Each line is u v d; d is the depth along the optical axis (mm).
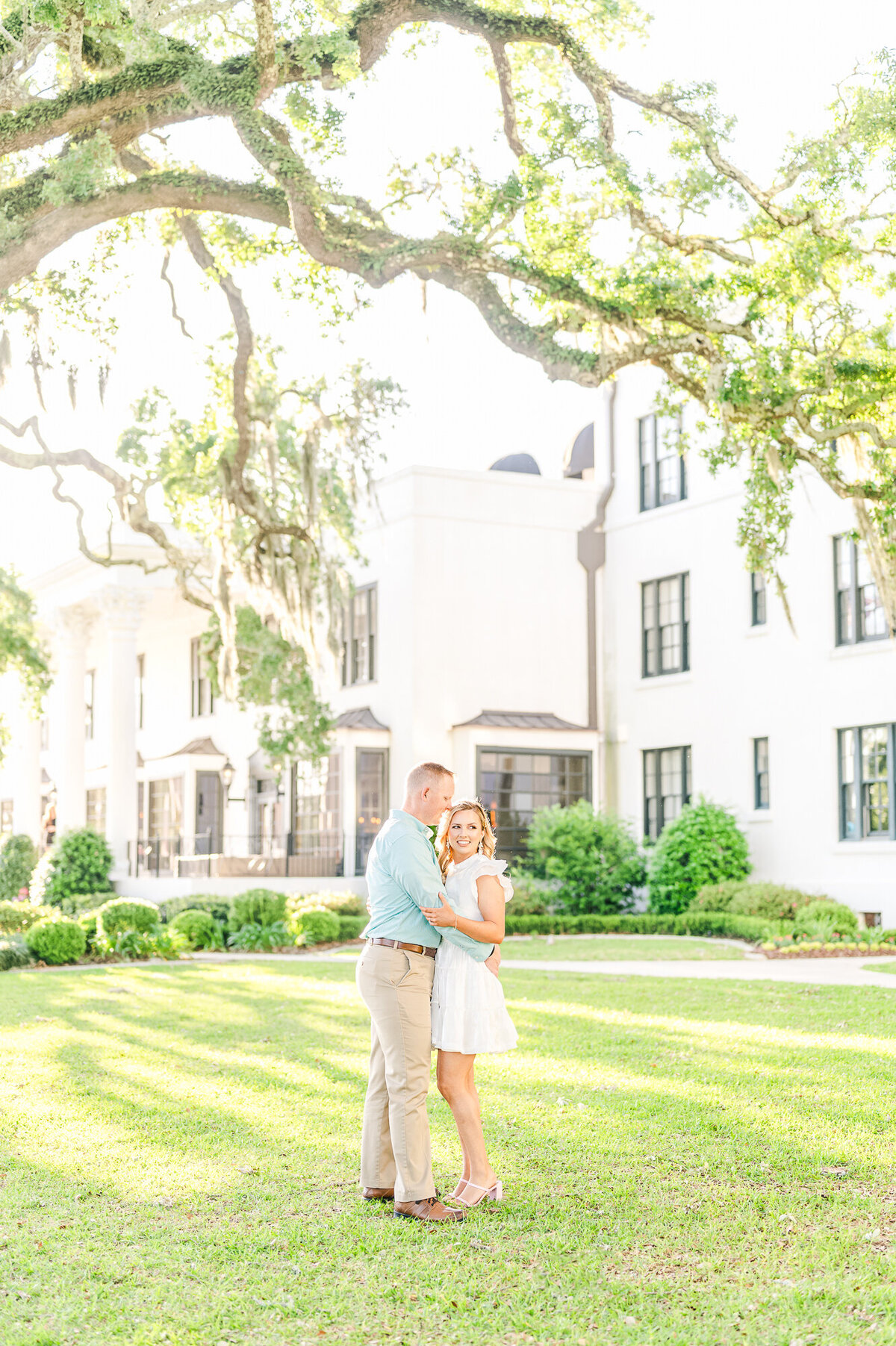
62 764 27828
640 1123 6402
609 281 10883
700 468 22766
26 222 9609
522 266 10484
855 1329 3785
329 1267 4387
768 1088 7207
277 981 13414
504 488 24344
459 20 10633
